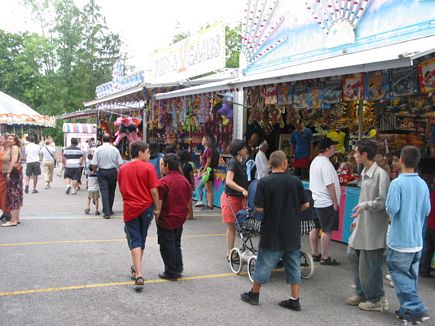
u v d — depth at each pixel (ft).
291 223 15.81
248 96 37.27
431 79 19.85
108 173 33.06
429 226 19.81
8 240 25.29
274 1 34.12
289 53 32.68
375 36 25.82
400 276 14.82
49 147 52.21
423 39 22.68
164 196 18.80
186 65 46.26
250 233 20.17
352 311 16.17
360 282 16.31
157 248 24.43
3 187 29.25
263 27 35.42
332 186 21.47
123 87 61.21
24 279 18.49
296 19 31.89
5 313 14.93
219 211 37.52
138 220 18.16
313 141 33.58
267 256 15.96
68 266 20.53
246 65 37.60
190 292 17.67
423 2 23.07
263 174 31.78
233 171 20.86
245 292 17.83
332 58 27.86
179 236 19.53
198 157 43.55
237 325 14.61
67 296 16.75
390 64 17.19
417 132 26.89
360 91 23.85
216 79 38.96
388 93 22.40
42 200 42.34
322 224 21.88
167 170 19.43
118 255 22.72
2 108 80.84
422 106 25.09
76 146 48.42
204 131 42.65
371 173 15.83
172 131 48.62
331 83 26.32
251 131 37.76
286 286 18.81
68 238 26.23
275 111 34.14
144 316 15.11
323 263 22.25
